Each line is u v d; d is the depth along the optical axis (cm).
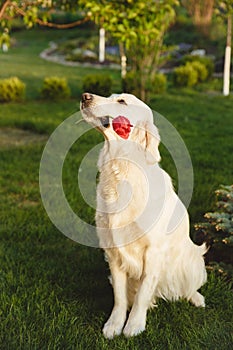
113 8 787
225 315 391
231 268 455
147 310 392
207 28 2838
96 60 2584
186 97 1554
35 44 3397
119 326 366
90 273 455
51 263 471
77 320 377
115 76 2059
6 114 1276
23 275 444
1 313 378
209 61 1967
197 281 405
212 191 662
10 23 855
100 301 409
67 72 2186
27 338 348
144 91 1441
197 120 1213
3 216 598
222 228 455
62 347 339
